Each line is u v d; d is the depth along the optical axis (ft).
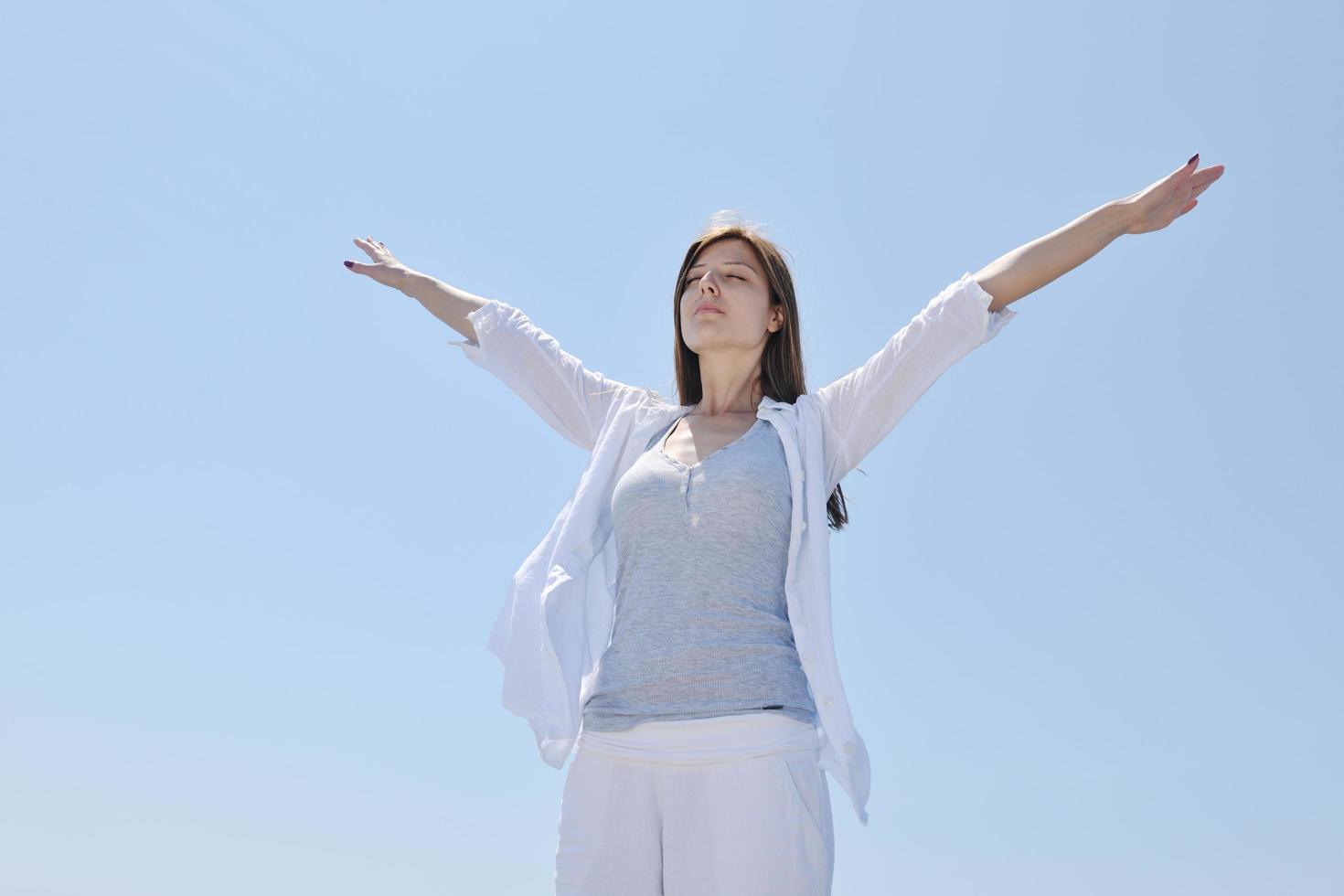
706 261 13.30
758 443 12.15
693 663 11.03
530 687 11.94
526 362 13.64
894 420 12.32
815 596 11.50
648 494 11.82
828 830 10.97
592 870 10.97
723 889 10.53
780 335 13.39
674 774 10.81
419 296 14.11
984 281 12.00
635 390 13.38
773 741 10.79
